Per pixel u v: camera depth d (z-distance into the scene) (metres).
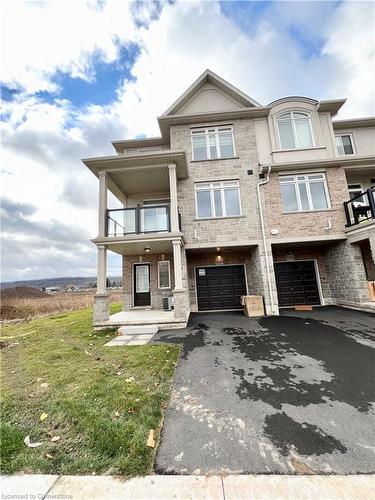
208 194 10.59
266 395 3.34
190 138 11.01
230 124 11.05
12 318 13.46
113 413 2.91
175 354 5.16
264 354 4.98
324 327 6.95
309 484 1.87
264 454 2.21
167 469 2.06
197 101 11.66
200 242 10.11
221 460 2.15
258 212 10.19
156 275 11.25
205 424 2.71
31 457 2.22
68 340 7.02
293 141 10.70
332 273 10.77
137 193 11.60
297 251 11.38
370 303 8.92
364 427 2.60
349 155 10.73
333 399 3.19
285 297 11.16
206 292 11.32
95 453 2.26
